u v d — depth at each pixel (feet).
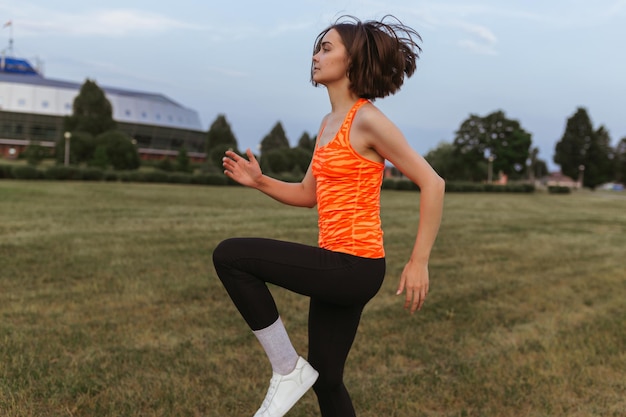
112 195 68.03
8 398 9.05
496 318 15.89
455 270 23.80
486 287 20.21
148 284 18.34
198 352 11.87
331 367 6.14
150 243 27.94
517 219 56.90
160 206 54.49
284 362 5.69
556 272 24.53
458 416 9.37
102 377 10.28
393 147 5.39
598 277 23.62
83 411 8.92
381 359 12.01
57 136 264.52
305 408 9.42
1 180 96.63
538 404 9.92
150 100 298.56
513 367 11.68
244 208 56.85
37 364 10.62
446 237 36.86
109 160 160.45
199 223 39.42
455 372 11.48
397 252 28.89
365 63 5.63
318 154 5.83
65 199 56.80
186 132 303.27
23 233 29.48
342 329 6.08
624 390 10.71
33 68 326.85
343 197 5.61
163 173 119.75
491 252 30.32
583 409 9.75
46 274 19.29
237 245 5.50
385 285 20.21
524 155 219.82
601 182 260.42
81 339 12.35
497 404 9.85
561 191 171.32
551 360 12.10
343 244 5.56
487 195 134.92
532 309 17.25
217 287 18.22
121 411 8.91
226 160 6.95
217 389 9.96
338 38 5.74
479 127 220.84
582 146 261.85
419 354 12.28
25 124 257.96
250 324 5.65
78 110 195.62
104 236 29.81
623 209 91.09
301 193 6.90
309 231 36.91
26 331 12.73
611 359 12.32
